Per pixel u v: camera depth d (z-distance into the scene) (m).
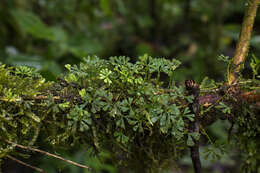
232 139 1.04
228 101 0.97
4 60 1.92
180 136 0.92
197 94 0.94
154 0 2.91
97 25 2.72
